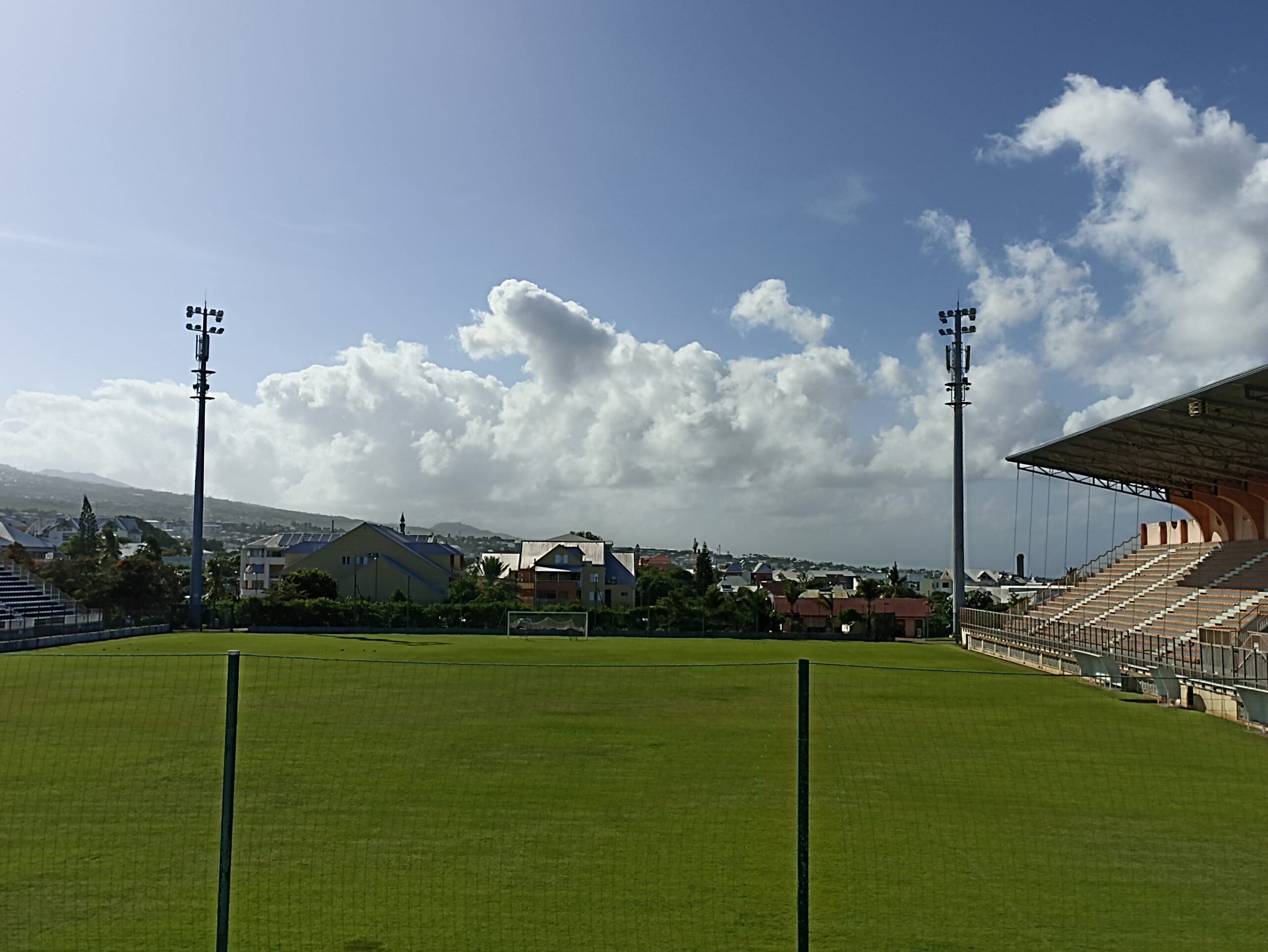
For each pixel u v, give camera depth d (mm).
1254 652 18109
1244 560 34719
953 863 8320
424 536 105312
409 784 11148
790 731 15523
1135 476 39562
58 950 6199
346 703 18422
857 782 11562
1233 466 33562
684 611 56062
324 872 7887
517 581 89625
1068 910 7172
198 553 53344
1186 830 9453
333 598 60781
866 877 7898
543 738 14477
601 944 6367
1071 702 20234
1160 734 15617
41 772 11734
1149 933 6730
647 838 8953
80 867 8000
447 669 26453
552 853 8445
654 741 14336
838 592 110688
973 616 47438
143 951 6164
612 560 89625
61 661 28547
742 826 9414
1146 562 44250
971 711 18594
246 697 19344
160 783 11109
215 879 7680
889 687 23484
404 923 6719
